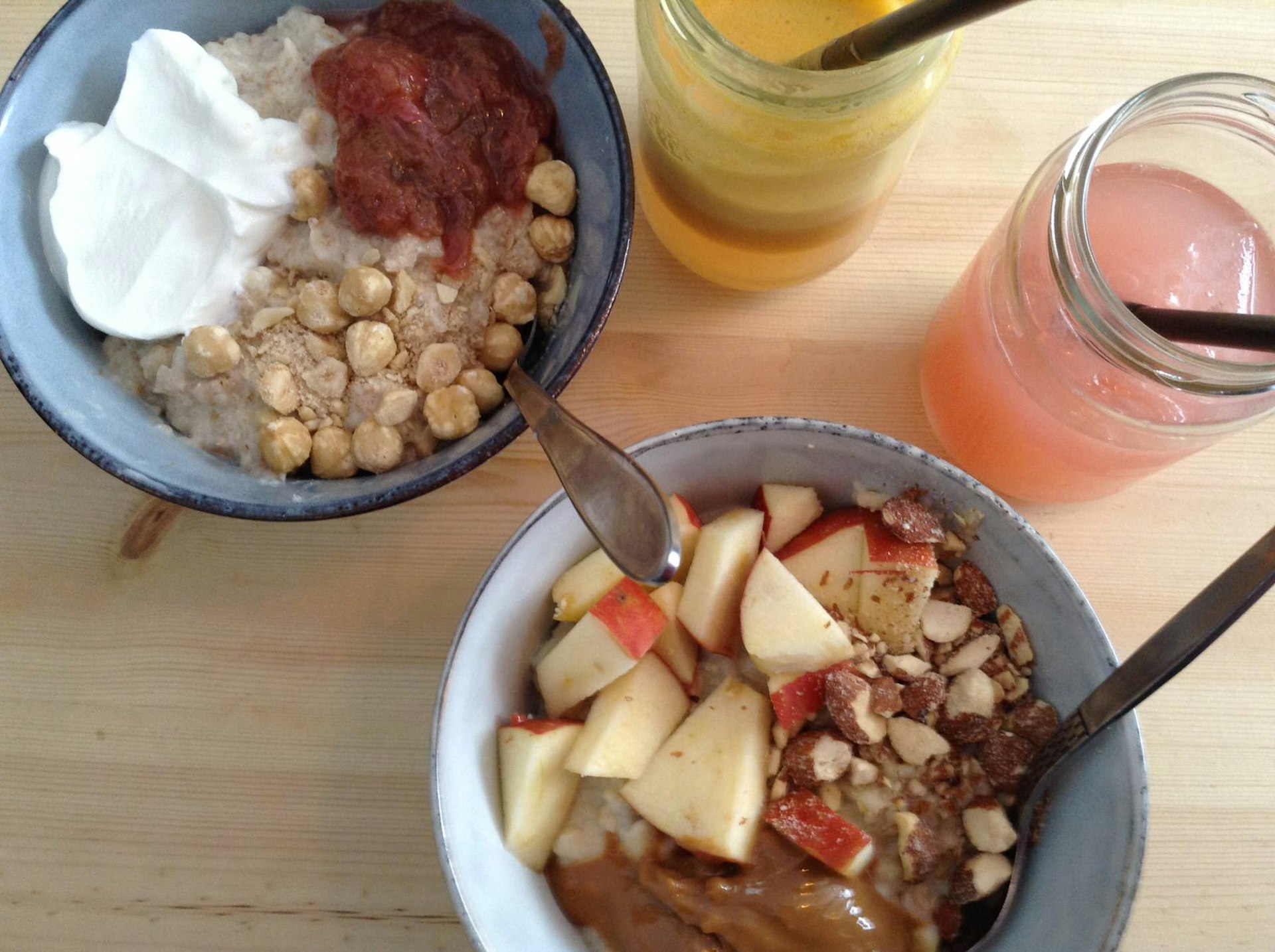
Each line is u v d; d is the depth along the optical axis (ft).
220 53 0.96
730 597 0.88
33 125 0.91
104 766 0.97
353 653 0.98
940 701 0.85
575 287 0.92
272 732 0.97
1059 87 1.04
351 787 0.96
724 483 0.92
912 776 0.84
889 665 0.86
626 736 0.85
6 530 1.01
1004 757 0.83
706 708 0.86
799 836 0.80
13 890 0.95
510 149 0.93
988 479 0.99
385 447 0.89
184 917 0.94
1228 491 0.99
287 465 0.89
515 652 0.89
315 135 0.92
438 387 0.90
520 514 1.01
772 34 0.85
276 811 0.96
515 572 0.83
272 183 0.89
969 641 0.87
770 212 0.85
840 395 1.02
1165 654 0.69
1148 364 0.72
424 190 0.91
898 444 0.81
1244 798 0.93
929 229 1.04
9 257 0.89
